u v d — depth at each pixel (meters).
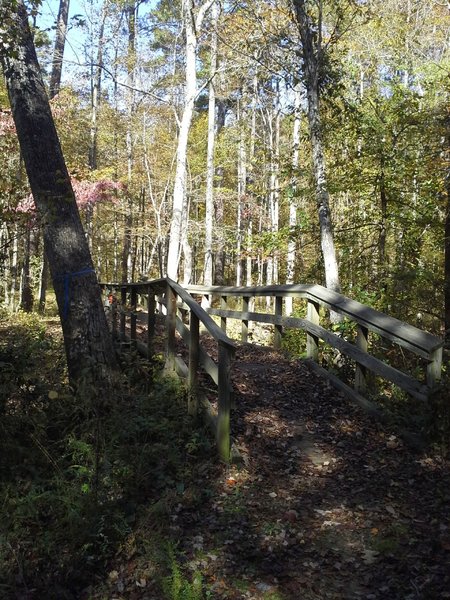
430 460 5.09
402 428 5.63
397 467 5.02
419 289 10.84
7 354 5.79
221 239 27.70
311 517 4.26
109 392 5.95
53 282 6.62
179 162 17.27
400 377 5.70
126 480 4.49
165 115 29.38
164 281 6.85
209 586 3.52
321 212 10.61
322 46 12.02
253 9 12.23
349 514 4.29
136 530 3.99
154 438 5.27
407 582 3.47
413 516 4.20
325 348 8.20
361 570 3.63
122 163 29.06
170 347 6.70
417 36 17.80
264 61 14.07
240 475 4.82
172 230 17.38
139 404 5.75
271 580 3.57
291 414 6.32
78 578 3.64
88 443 5.15
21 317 14.77
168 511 4.23
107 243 35.31
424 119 10.92
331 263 10.45
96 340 6.52
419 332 5.55
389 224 12.19
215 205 30.77
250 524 4.16
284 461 5.18
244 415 6.11
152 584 3.56
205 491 4.54
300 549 3.88
